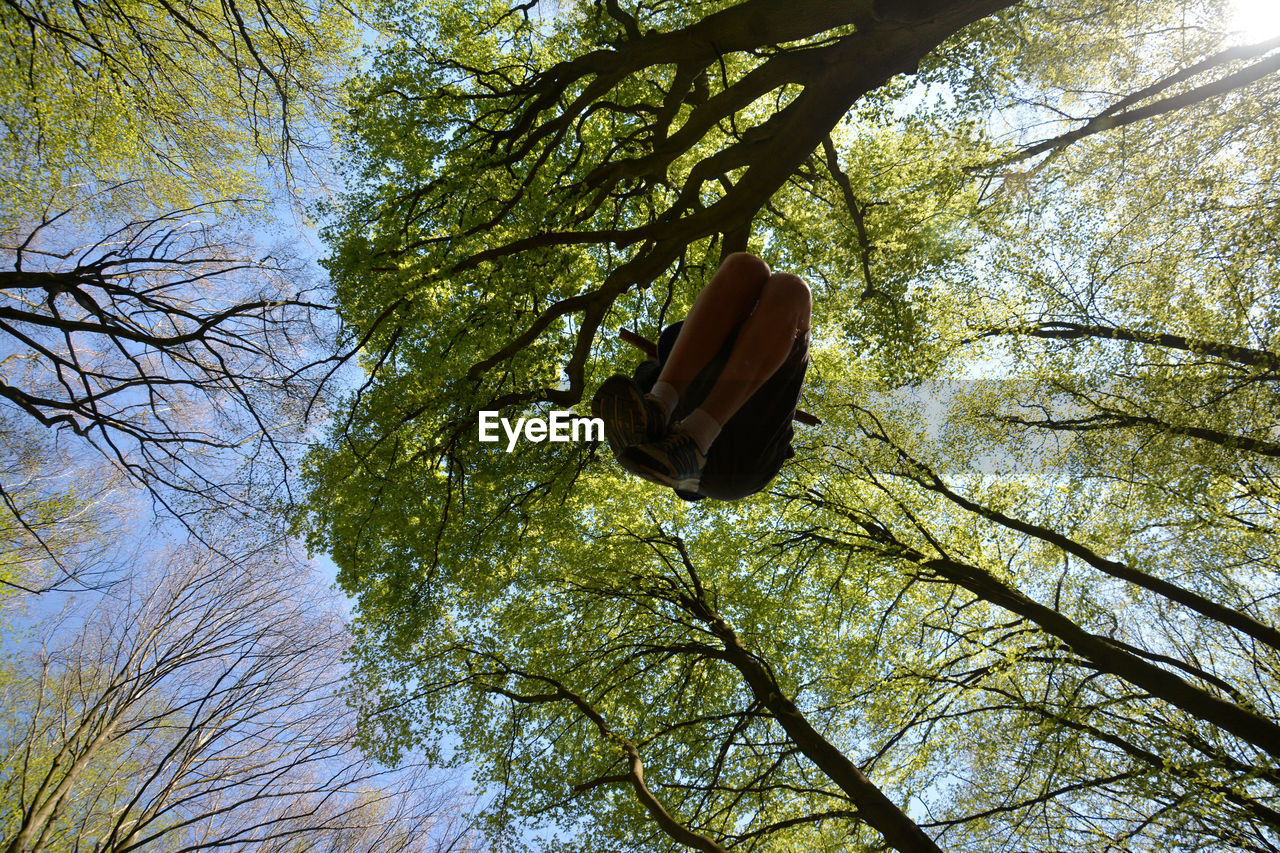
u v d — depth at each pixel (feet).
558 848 35.14
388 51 32.99
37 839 34.30
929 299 30.60
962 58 24.93
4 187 35.63
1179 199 30.76
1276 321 28.81
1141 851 31.45
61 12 33.68
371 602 34.86
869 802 28.02
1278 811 28.43
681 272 35.22
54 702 39.55
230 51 38.96
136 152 38.86
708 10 29.96
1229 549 35.37
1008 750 35.91
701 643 38.63
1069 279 34.76
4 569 40.47
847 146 36.04
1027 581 41.63
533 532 34.58
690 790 35.99
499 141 28.78
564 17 36.06
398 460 31.83
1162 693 28.81
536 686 38.99
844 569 40.57
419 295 26.94
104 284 37.91
